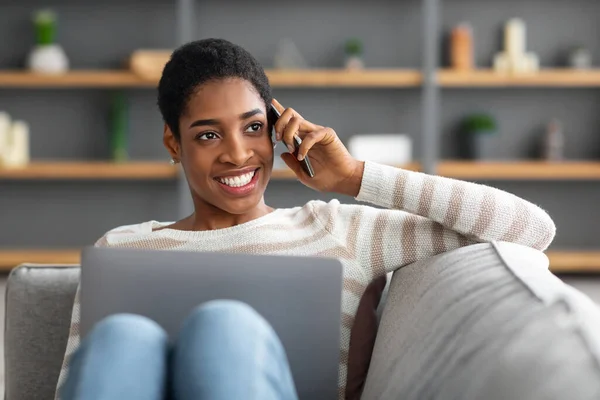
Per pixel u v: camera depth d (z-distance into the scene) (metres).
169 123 1.42
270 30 4.87
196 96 1.35
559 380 0.81
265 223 1.42
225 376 0.87
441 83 4.60
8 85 4.73
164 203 4.98
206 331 0.92
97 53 4.87
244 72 1.36
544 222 1.37
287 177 4.51
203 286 1.16
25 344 1.48
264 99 1.39
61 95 4.87
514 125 4.89
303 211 1.47
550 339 0.88
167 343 0.98
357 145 4.62
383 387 1.19
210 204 1.43
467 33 4.70
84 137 4.89
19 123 4.76
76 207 4.98
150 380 0.89
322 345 1.17
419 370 1.09
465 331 1.05
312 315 1.17
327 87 4.89
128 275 1.16
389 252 1.40
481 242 1.38
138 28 4.86
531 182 4.97
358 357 1.39
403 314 1.27
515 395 0.84
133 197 4.98
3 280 4.54
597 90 4.88
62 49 4.86
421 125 4.90
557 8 4.85
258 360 0.90
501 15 4.85
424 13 4.58
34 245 4.99
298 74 4.58
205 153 1.36
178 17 4.77
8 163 4.62
